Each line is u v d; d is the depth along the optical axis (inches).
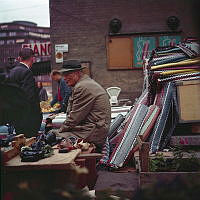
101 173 160.7
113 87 487.5
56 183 106.0
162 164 141.9
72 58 538.3
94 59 536.4
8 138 128.9
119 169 180.4
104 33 534.0
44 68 623.2
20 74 227.1
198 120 188.7
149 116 200.4
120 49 532.7
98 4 532.4
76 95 186.1
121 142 189.6
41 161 111.0
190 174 120.8
